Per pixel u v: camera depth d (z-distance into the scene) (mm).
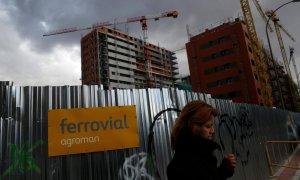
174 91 6305
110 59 136625
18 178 4453
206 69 74938
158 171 5383
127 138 5219
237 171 8305
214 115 1979
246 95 67500
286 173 11852
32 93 4863
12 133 4570
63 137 4832
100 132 5062
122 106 5348
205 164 1721
